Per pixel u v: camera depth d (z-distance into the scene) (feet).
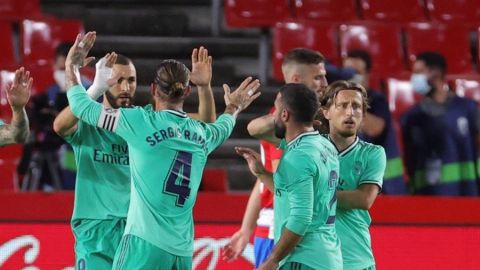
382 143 98.32
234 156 116.78
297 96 62.28
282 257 61.00
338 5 126.72
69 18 130.52
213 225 80.18
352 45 122.52
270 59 125.18
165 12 131.13
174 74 65.05
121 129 64.23
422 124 101.96
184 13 131.44
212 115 70.18
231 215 80.33
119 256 65.10
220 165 115.85
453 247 81.10
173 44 125.80
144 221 64.49
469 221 81.35
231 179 112.27
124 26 129.49
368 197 64.90
